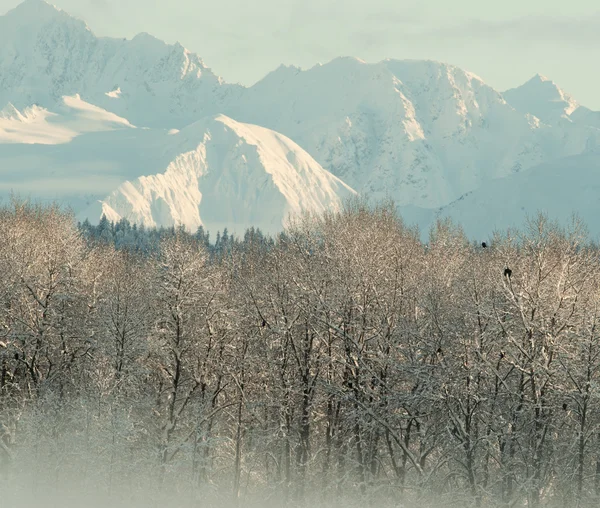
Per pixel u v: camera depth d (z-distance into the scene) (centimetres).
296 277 15800
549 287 13562
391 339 14662
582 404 13000
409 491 14225
